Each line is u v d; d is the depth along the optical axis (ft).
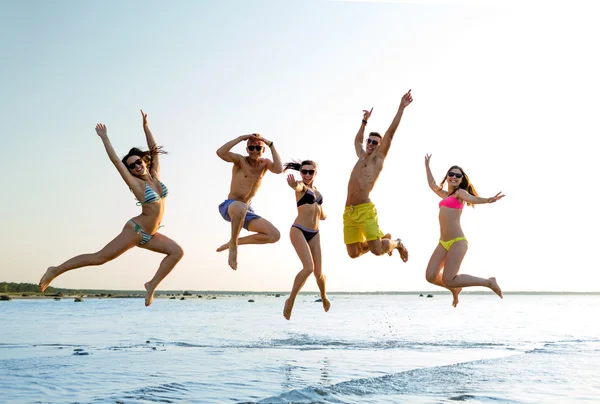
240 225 31.91
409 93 35.81
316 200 34.60
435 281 36.11
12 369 36.78
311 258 33.63
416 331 69.05
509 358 41.55
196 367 37.91
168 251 30.04
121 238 28.96
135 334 64.49
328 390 29.66
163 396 28.63
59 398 28.22
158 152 31.01
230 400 27.61
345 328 74.08
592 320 95.61
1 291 353.51
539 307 180.86
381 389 30.17
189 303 253.65
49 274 27.53
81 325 81.30
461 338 59.41
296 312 132.05
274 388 30.71
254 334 64.03
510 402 27.27
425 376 34.04
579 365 38.37
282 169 33.40
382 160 36.11
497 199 33.94
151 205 29.40
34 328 74.74
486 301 283.38
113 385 31.50
